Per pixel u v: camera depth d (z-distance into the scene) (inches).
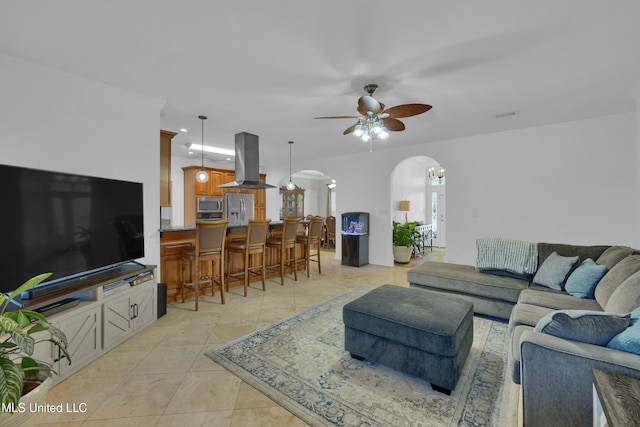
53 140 96.9
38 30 76.0
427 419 61.0
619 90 114.3
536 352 51.7
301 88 111.8
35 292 72.7
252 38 79.9
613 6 66.7
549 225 161.9
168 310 126.0
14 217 69.9
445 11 68.7
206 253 130.3
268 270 184.7
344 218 236.4
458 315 76.9
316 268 217.8
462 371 78.2
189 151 242.1
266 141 201.0
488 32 76.9
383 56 88.7
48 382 51.4
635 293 64.0
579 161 153.4
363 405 65.4
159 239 125.6
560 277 102.6
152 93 117.2
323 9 68.2
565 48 84.4
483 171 181.5
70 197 84.0
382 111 99.0
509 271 119.9
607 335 49.8
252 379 75.3
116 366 81.6
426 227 298.4
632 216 141.9
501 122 155.5
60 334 54.0
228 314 121.5
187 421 60.7
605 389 39.4
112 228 98.3
